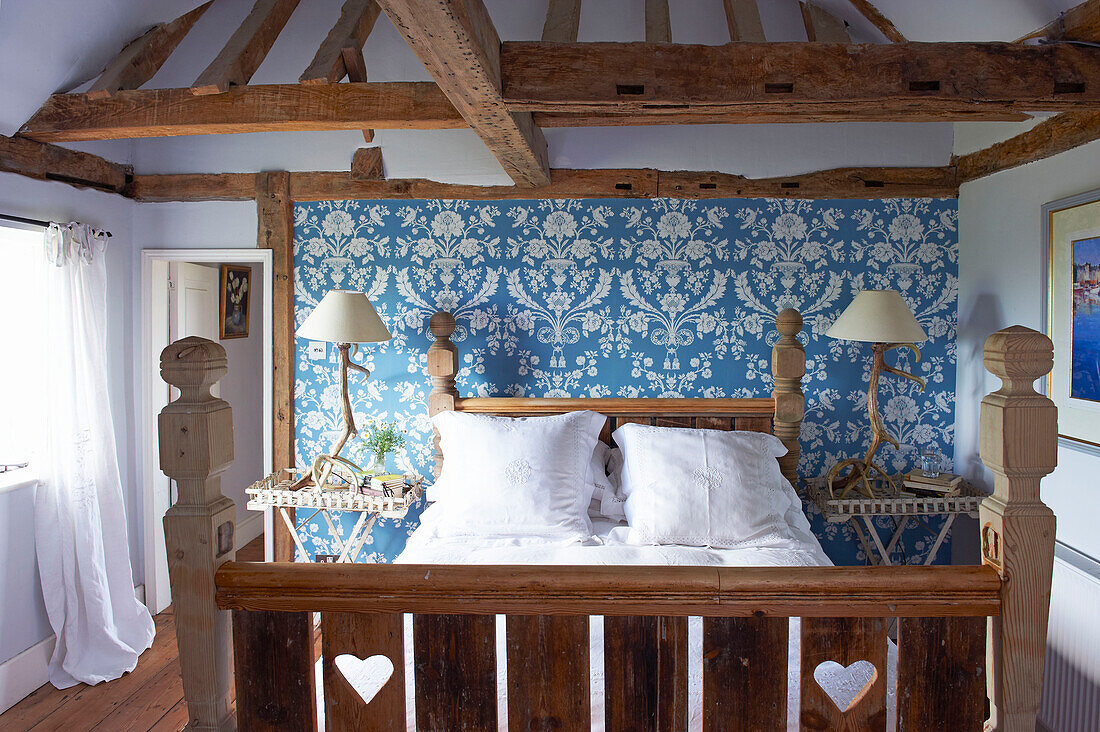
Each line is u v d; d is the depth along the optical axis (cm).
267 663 125
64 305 305
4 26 249
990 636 124
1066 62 195
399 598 122
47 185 310
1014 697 118
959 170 348
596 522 300
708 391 359
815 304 355
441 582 121
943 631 119
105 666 314
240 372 490
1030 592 117
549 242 359
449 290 363
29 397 320
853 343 355
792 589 118
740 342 357
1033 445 117
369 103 253
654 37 277
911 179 351
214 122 264
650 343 359
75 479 310
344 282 366
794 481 321
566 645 122
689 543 269
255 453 514
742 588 118
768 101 198
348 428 344
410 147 362
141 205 371
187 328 413
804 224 354
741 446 292
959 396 350
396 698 124
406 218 363
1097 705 231
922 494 328
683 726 121
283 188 363
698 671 174
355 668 182
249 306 503
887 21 309
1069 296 265
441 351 342
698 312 357
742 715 121
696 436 295
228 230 368
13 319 318
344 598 123
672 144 355
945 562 360
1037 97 196
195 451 124
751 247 355
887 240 353
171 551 124
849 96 197
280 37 353
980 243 331
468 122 227
